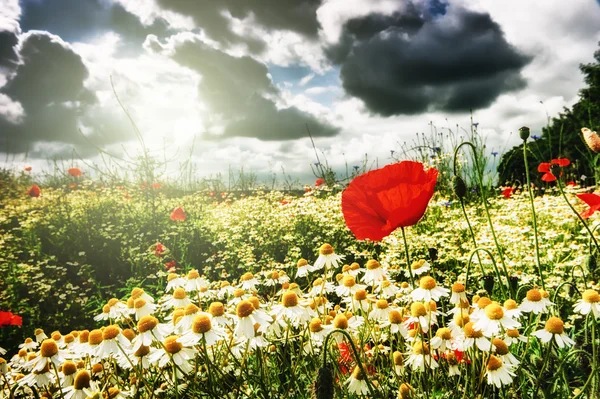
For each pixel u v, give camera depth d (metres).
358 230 1.57
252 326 1.70
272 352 2.15
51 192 10.22
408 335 1.95
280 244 5.87
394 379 1.83
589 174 7.76
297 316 1.92
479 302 1.62
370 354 2.10
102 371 2.09
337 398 1.65
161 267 5.91
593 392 1.58
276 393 1.88
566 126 14.98
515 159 8.30
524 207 5.46
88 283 5.74
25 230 7.47
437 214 5.88
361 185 1.59
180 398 1.84
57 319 4.95
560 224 4.63
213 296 2.91
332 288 2.44
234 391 1.73
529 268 3.92
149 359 1.65
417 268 2.53
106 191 9.38
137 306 2.08
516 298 2.06
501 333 1.71
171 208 8.34
